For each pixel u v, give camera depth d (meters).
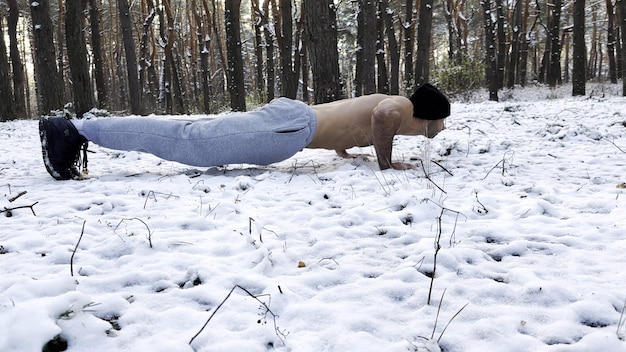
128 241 2.60
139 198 3.68
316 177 4.39
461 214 3.09
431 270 2.27
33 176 4.74
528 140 6.36
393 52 20.59
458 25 34.75
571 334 1.68
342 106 4.73
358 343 1.61
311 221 3.00
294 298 1.99
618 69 34.03
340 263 2.37
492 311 1.85
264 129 4.35
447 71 24.42
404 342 1.63
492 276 2.20
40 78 14.37
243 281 2.14
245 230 2.88
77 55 14.27
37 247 2.59
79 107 14.48
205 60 26.22
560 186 3.81
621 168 4.42
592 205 3.22
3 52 15.48
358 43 19.81
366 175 4.33
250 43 47.00
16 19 21.70
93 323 1.67
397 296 2.01
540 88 28.72
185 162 4.43
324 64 9.45
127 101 42.19
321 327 1.78
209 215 3.23
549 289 1.97
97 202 3.48
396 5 31.44
